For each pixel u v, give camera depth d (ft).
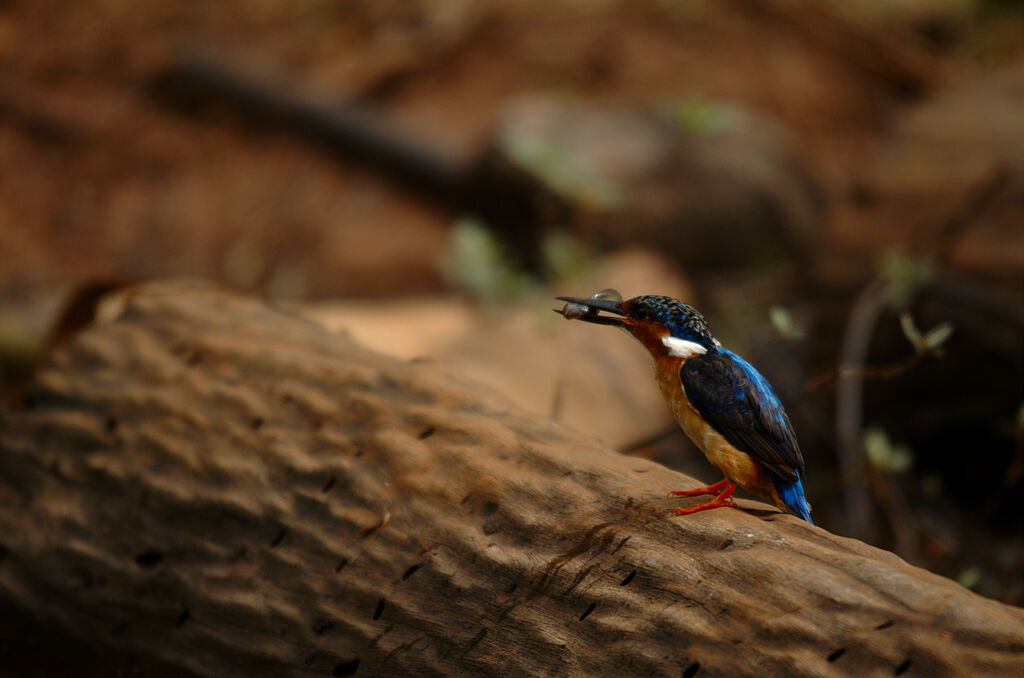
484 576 14.98
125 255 60.49
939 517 34.04
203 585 17.29
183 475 18.70
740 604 12.96
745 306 48.52
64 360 22.22
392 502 16.51
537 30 75.66
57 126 66.13
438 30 73.97
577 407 33.96
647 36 76.02
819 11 78.33
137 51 70.64
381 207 64.28
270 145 67.21
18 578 19.35
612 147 55.83
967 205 37.70
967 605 11.98
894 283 30.78
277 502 17.47
